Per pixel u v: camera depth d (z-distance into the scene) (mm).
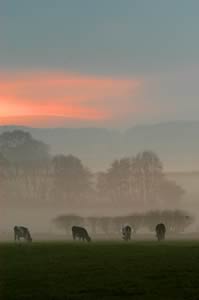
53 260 50156
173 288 40375
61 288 40750
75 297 38719
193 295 38938
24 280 43062
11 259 51500
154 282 41750
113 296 38938
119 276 43406
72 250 56031
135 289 40156
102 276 43562
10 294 39750
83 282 42031
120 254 52312
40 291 40156
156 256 50750
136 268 45750
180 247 57812
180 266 46062
